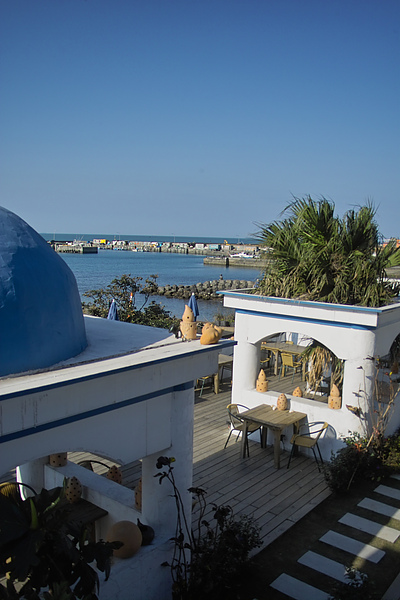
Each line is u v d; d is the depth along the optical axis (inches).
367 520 279.4
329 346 348.2
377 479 327.3
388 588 221.0
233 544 213.8
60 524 139.1
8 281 147.4
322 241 370.6
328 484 310.3
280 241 386.3
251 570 232.5
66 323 167.5
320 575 230.5
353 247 376.2
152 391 179.8
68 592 138.9
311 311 350.6
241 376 402.3
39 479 267.7
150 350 186.7
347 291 356.2
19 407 137.3
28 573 133.3
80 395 154.1
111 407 168.4
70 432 156.5
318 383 431.2
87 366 160.2
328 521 277.9
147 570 192.1
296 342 636.7
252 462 351.9
